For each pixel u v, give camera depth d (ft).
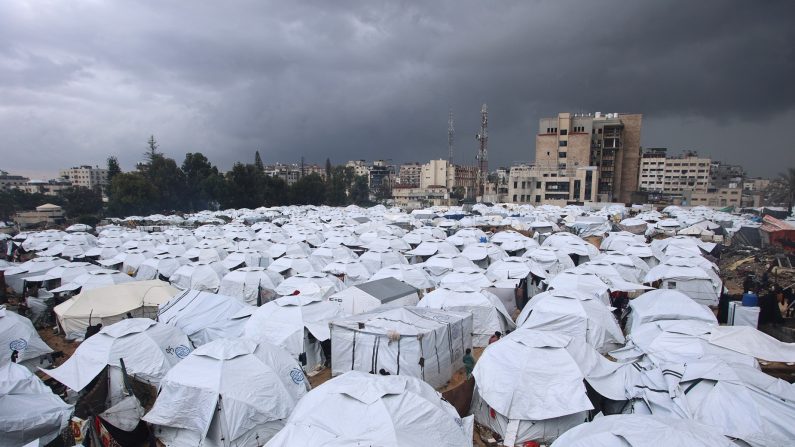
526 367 40.70
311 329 53.36
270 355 42.73
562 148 359.46
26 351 51.96
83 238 137.08
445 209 224.53
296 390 41.73
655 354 45.62
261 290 80.07
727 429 31.94
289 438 29.76
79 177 632.38
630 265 86.33
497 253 105.60
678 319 55.16
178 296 64.95
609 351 55.31
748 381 35.17
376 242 118.21
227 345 41.96
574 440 29.04
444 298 62.69
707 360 39.06
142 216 240.94
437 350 47.91
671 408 36.06
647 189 529.45
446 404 36.52
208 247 118.32
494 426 41.14
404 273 81.76
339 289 75.56
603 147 363.76
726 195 393.09
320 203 365.20
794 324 58.85
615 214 202.28
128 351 46.73
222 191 295.89
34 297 80.64
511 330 63.98
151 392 44.68
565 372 40.22
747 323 59.11
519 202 341.82
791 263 103.09
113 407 38.19
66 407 38.14
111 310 63.82
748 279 79.51
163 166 298.15
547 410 38.32
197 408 37.50
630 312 63.10
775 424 31.37
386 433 29.40
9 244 131.54
